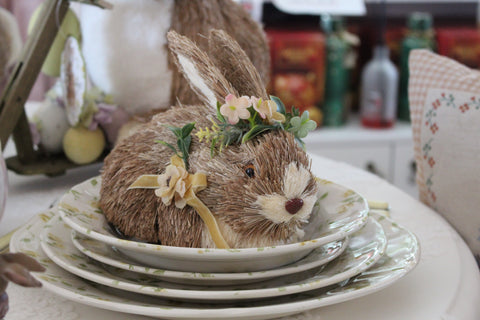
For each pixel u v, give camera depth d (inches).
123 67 32.0
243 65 23.8
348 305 22.7
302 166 23.2
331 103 64.2
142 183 23.9
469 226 28.7
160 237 23.9
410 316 22.2
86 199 25.3
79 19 33.1
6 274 16.5
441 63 30.5
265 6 64.4
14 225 27.8
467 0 70.4
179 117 24.8
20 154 33.3
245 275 21.9
